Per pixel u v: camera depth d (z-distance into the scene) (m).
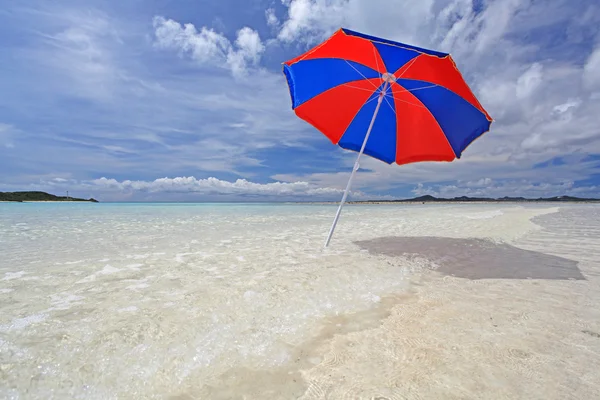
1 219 10.87
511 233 7.23
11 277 3.37
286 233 7.13
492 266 4.08
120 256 4.48
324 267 3.84
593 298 2.82
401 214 15.23
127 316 2.34
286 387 1.56
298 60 5.01
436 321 2.33
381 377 1.62
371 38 4.36
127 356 1.80
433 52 4.30
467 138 5.14
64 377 1.60
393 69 4.93
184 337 2.04
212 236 6.57
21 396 1.46
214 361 1.79
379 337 2.08
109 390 1.53
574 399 1.43
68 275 3.46
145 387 1.56
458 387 1.53
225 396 1.49
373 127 5.88
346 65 5.17
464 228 8.23
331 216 13.49
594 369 1.68
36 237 6.31
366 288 3.12
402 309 2.59
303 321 2.33
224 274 3.51
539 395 1.46
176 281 3.24
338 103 5.53
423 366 1.72
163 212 16.48
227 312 2.45
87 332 2.07
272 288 3.01
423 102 5.20
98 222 9.77
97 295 2.81
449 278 3.54
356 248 5.20
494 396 1.46
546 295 2.92
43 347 1.87
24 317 2.30
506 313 2.48
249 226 8.75
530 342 1.98
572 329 2.17
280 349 1.92
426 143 5.67
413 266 4.05
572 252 4.98
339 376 1.64
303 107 5.23
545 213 15.47
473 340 2.02
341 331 2.18
